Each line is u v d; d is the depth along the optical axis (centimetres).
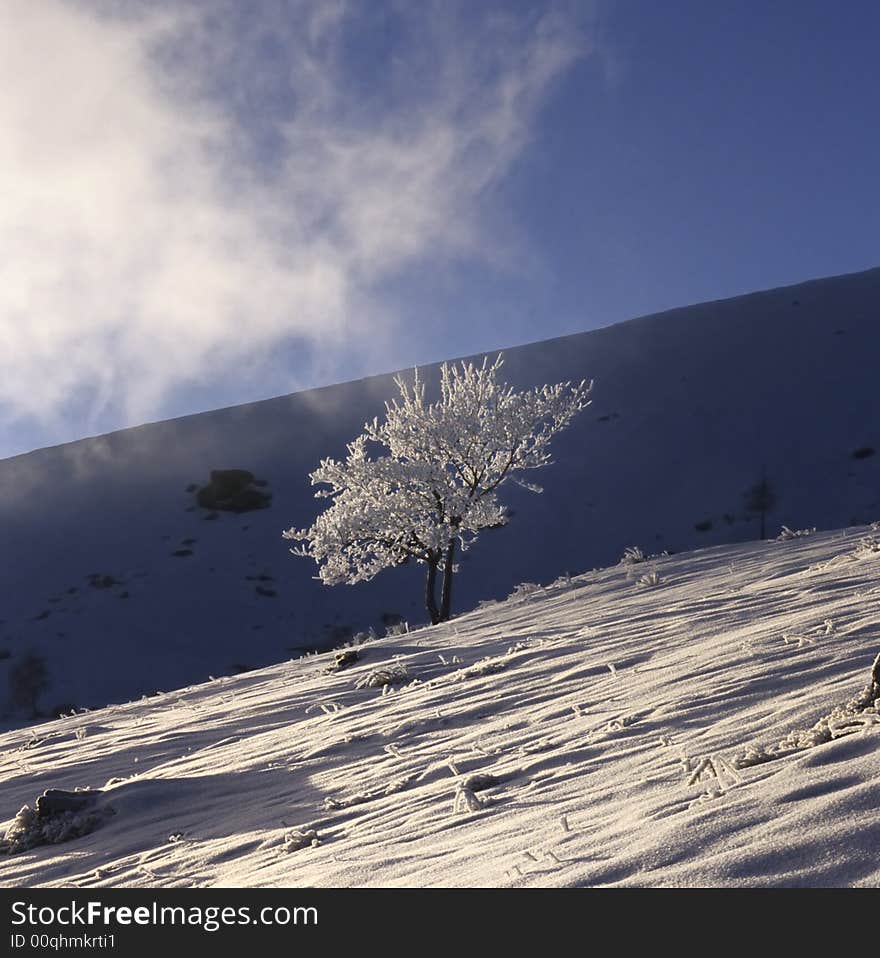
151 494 8600
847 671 535
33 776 1009
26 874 629
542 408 2828
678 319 10231
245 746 931
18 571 7544
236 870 500
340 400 10006
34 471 9169
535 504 7575
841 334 9369
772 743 425
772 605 908
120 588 7131
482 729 696
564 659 907
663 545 7019
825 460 7662
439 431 2747
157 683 6019
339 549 2792
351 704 1045
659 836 304
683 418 8500
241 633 6556
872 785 290
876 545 1220
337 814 569
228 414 9950
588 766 489
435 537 2642
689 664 685
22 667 5769
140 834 668
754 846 270
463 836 423
